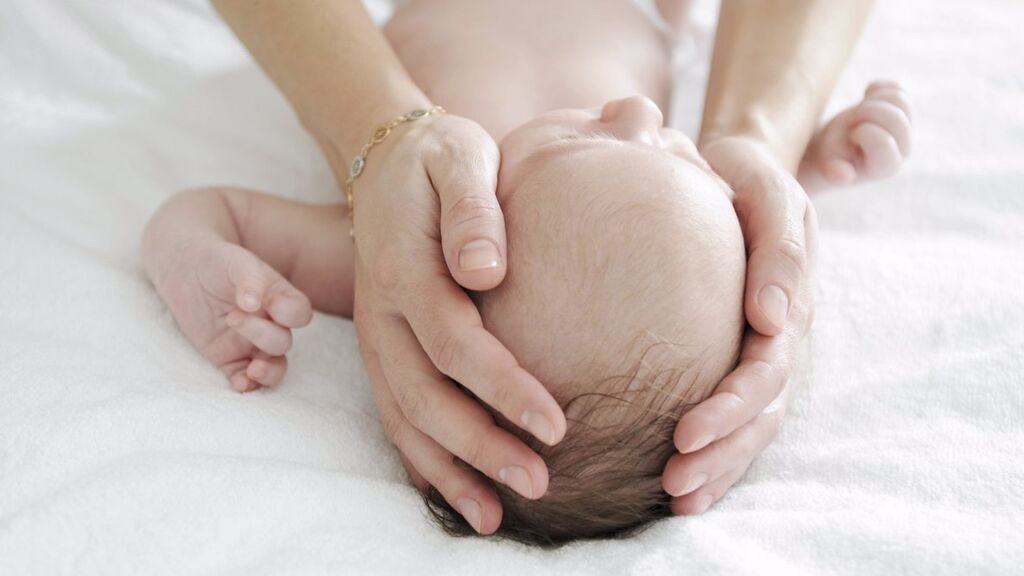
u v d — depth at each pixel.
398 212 0.82
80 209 1.15
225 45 1.46
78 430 0.78
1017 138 1.30
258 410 0.86
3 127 1.26
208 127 1.33
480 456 0.74
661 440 0.77
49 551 0.68
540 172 0.81
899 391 0.89
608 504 0.79
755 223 0.84
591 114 0.90
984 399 0.86
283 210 1.08
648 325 0.76
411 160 0.84
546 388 0.76
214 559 0.70
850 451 0.83
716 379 0.78
